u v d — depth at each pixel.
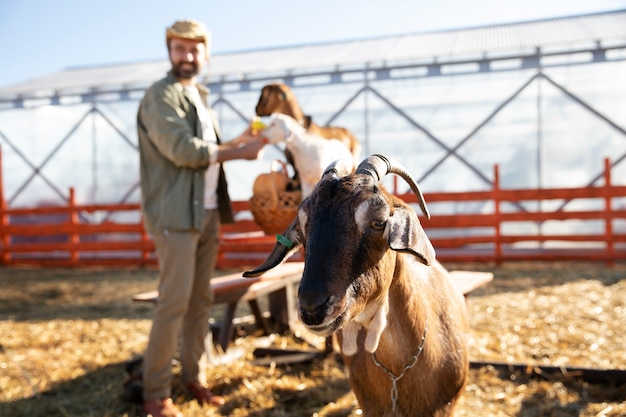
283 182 4.01
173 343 3.70
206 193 4.02
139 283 9.08
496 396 3.85
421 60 13.02
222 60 15.91
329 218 2.06
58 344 5.52
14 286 9.12
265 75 13.82
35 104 15.75
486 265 9.62
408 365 2.50
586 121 12.29
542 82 12.52
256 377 4.34
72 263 11.49
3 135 15.95
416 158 13.16
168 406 3.70
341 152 4.20
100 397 4.17
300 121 4.28
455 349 2.67
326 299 1.95
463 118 12.94
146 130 3.79
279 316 5.67
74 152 15.40
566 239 9.30
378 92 13.43
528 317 5.85
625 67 12.10
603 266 9.21
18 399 4.16
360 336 2.68
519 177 12.59
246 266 10.26
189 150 3.57
